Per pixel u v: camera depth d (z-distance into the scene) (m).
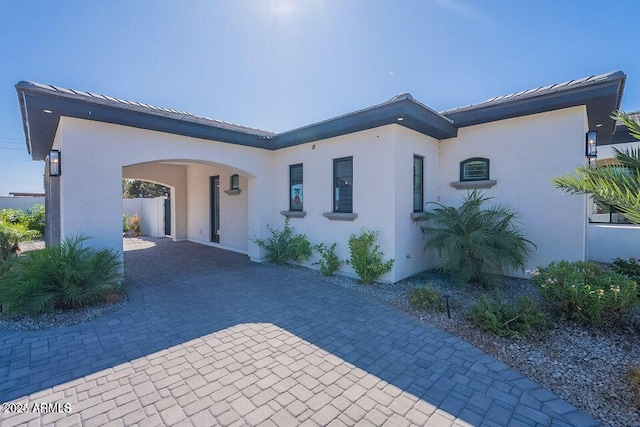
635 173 3.67
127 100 6.88
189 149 7.41
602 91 5.35
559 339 3.89
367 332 4.26
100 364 3.40
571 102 5.72
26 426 2.43
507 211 6.69
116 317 4.80
